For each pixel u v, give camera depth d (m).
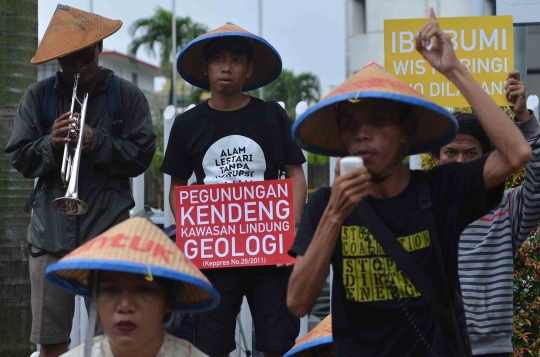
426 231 3.59
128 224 3.55
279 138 5.73
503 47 5.82
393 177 3.67
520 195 4.84
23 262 7.09
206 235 5.59
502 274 4.85
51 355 5.89
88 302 3.62
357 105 3.60
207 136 5.71
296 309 3.58
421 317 3.56
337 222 3.37
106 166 5.77
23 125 5.88
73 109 5.77
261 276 5.59
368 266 3.59
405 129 3.69
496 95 5.83
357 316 3.63
